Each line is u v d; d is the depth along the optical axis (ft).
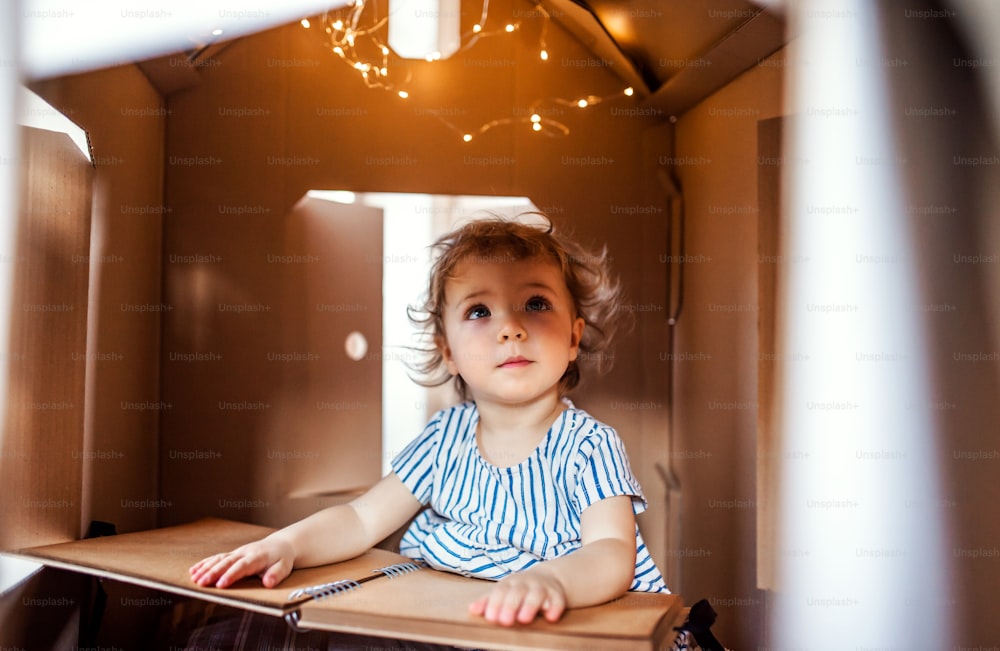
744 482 5.34
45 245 4.10
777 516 4.99
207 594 3.31
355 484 6.18
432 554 4.26
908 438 4.27
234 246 6.00
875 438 4.41
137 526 5.40
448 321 4.57
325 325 6.15
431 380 6.30
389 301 6.30
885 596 4.31
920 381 4.23
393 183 6.22
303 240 6.13
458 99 6.33
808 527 4.74
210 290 5.96
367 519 4.38
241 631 4.03
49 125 4.12
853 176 4.58
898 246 4.35
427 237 6.35
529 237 4.69
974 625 3.97
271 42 6.09
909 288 4.30
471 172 6.32
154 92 5.69
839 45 4.66
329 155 6.15
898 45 4.36
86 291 4.43
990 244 3.96
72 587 4.25
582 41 6.44
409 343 6.31
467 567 4.11
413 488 4.55
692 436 6.22
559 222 6.40
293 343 6.08
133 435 5.31
